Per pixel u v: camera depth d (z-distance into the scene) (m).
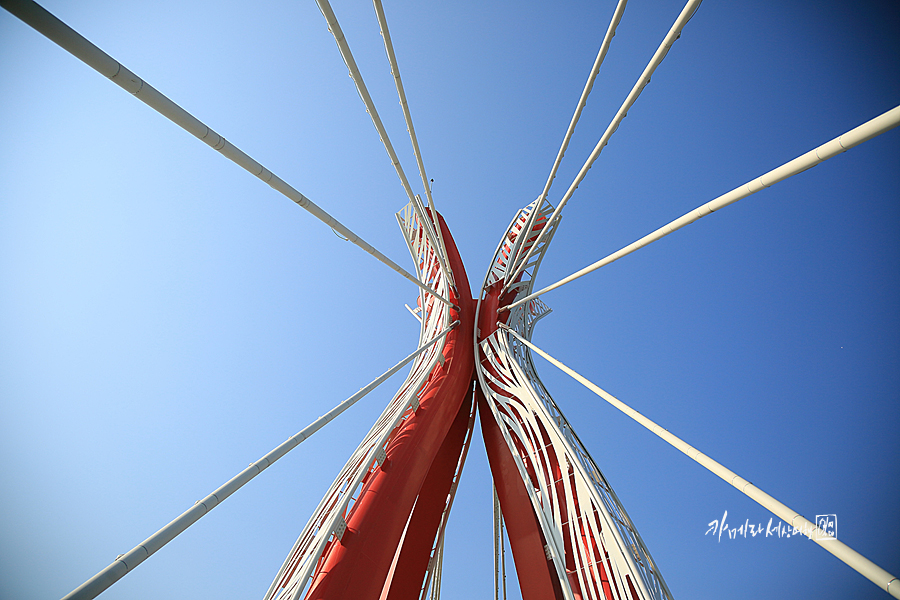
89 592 7.23
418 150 15.87
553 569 18.75
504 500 21.12
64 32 5.78
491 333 26.09
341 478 19.98
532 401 21.52
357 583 15.47
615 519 19.66
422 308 28.92
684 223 9.66
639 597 15.57
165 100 7.05
